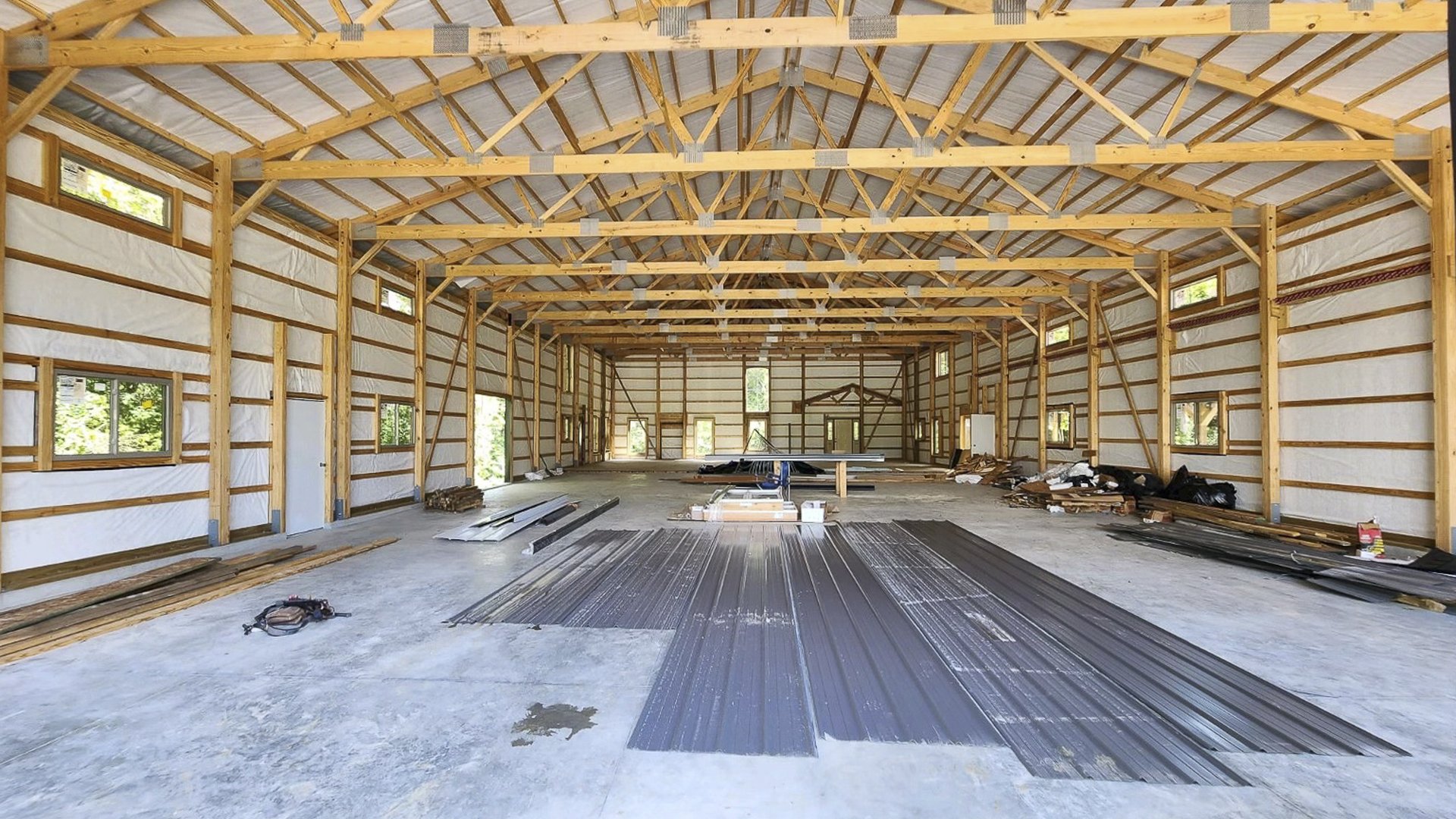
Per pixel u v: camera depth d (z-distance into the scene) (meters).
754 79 7.98
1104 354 11.44
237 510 6.36
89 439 4.93
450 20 5.56
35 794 2.13
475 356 11.89
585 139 8.05
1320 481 6.93
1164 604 4.36
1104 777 2.24
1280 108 5.84
